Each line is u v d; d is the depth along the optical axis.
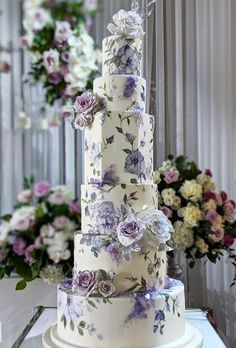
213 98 1.95
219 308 1.92
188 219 1.59
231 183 1.94
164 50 1.90
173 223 1.64
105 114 1.26
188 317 1.56
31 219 1.31
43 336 1.31
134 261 1.25
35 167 1.40
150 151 1.35
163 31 1.89
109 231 1.27
